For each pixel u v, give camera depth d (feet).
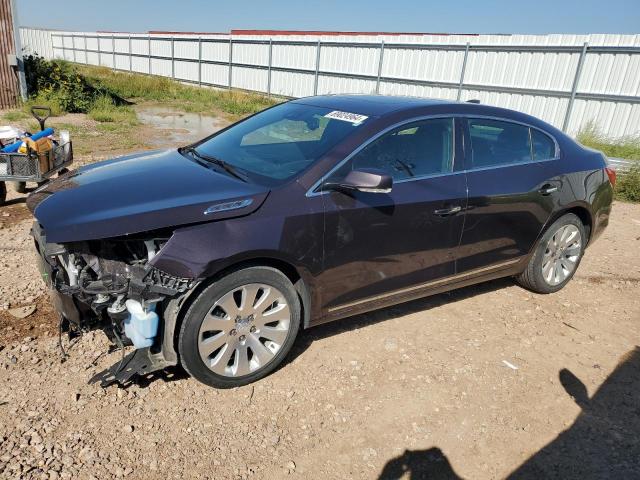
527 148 14.24
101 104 52.90
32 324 11.73
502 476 8.80
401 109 12.10
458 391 10.85
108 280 9.31
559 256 15.40
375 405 10.21
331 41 68.54
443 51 56.65
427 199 11.82
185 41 96.48
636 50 42.86
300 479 8.39
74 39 142.92
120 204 9.48
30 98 48.60
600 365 12.20
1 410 9.14
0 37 44.91
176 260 8.99
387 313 13.82
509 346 12.72
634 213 26.25
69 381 10.00
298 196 10.27
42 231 10.16
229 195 9.89
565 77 47.80
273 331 10.46
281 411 9.84
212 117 57.77
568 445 9.59
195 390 10.18
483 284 16.24
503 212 13.32
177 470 8.32
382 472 8.67
